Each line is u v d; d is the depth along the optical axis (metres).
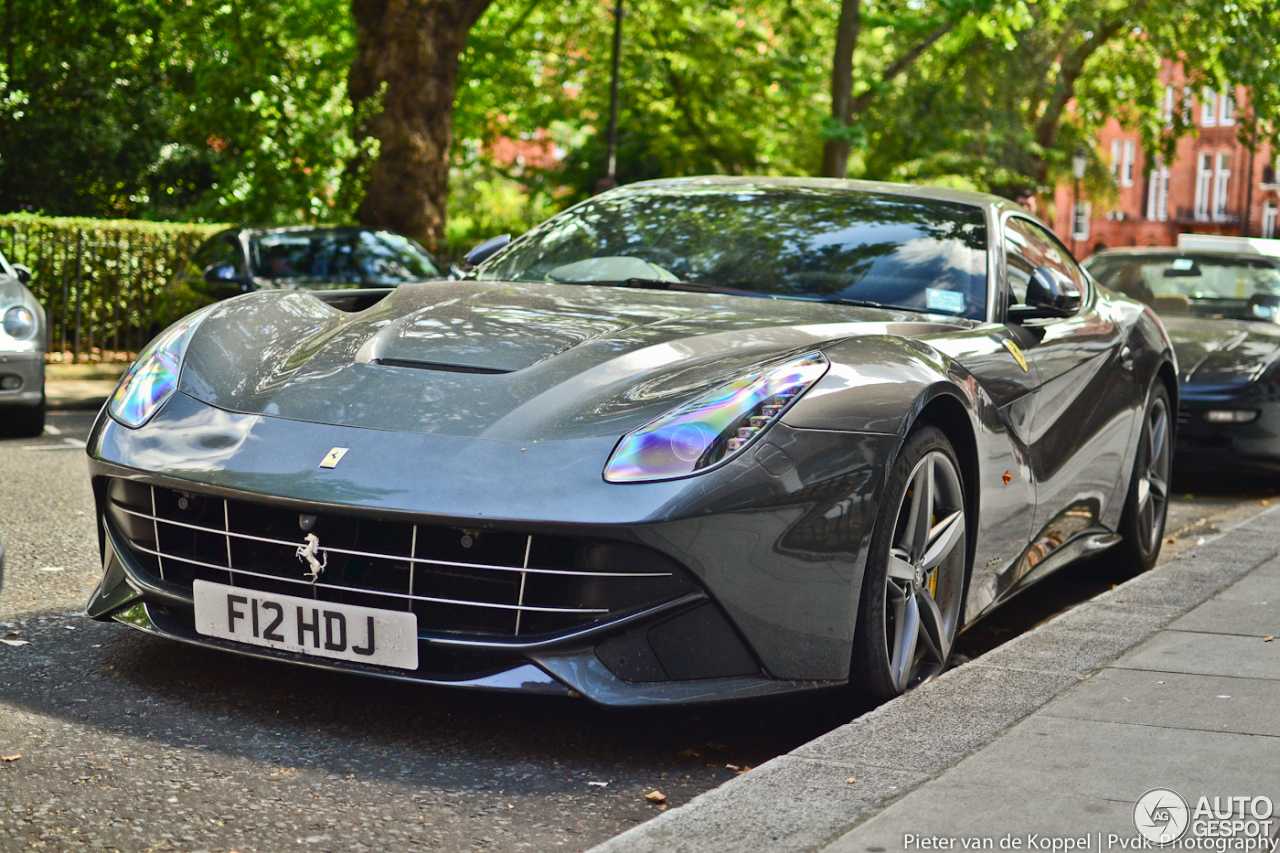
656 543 2.54
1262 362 7.52
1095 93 27.47
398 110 13.98
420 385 2.84
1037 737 2.47
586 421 2.70
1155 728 2.53
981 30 18.14
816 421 2.74
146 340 12.80
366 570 2.69
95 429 3.02
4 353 7.46
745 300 3.49
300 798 2.37
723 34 24.33
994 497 3.43
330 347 3.09
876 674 2.89
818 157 25.77
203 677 3.05
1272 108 22.97
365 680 3.07
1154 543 5.07
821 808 2.10
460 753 2.65
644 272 3.81
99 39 18.47
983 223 4.04
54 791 2.34
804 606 2.71
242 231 10.31
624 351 2.97
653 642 2.62
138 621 2.92
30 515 5.09
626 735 2.83
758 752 2.78
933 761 2.33
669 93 25.47
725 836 1.99
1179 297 8.58
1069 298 3.85
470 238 31.89
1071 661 3.03
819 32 22.67
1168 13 23.02
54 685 2.96
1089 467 4.25
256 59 15.09
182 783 2.41
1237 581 4.02
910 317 3.53
